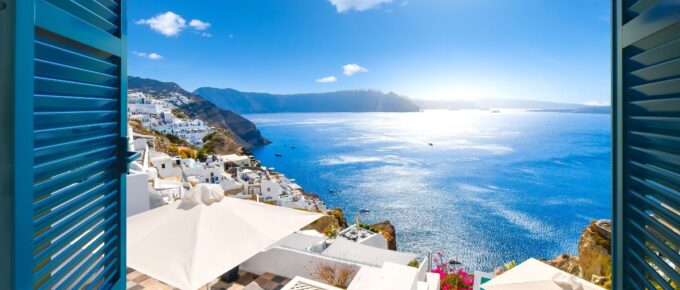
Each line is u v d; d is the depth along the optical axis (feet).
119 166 7.18
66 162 5.14
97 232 6.32
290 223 17.54
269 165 347.15
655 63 5.19
